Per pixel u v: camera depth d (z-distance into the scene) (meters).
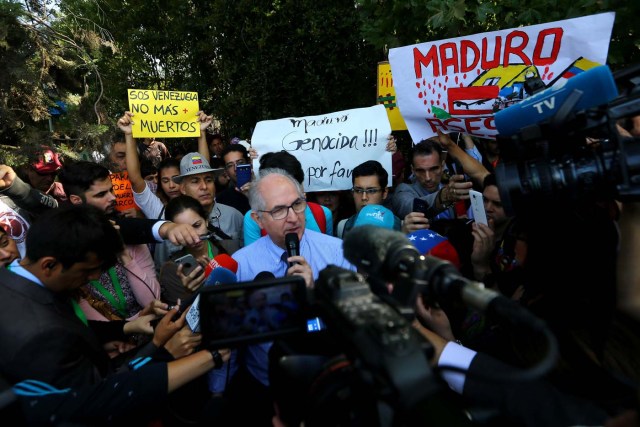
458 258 2.05
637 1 2.40
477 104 2.45
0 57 3.02
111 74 6.85
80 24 4.17
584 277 0.98
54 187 4.07
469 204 2.58
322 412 0.76
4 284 1.34
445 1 2.71
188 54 6.71
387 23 3.32
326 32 5.59
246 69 6.07
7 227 2.50
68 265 1.38
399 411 0.63
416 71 2.61
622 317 0.98
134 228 2.33
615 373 0.95
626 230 0.97
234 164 4.15
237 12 5.95
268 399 1.80
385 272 0.88
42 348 1.24
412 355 0.65
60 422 1.19
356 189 3.02
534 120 1.05
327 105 5.79
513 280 1.40
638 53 2.78
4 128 3.13
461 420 0.61
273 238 2.04
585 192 0.91
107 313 2.31
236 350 1.89
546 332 0.63
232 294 0.98
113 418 1.28
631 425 0.69
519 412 0.98
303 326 1.02
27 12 3.12
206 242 2.70
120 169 4.15
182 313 1.64
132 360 1.62
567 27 2.17
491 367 1.08
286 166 3.00
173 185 3.94
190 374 1.42
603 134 0.94
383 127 3.47
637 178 0.86
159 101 3.94
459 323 1.63
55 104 3.64
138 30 6.64
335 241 2.13
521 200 0.96
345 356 0.81
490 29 3.33
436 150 3.24
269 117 6.12
